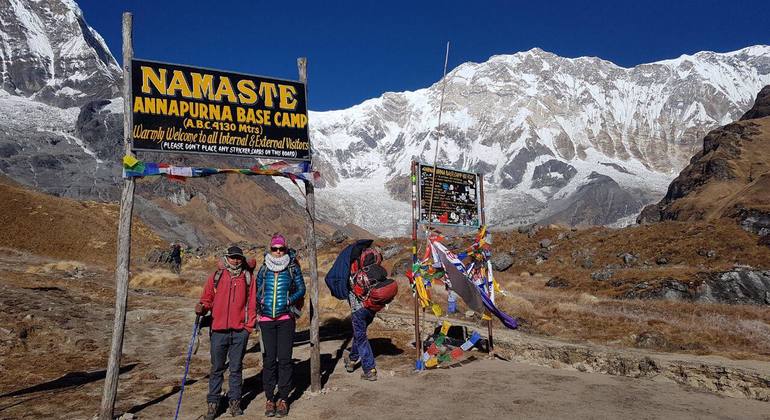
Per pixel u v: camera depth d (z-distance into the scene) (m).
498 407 6.29
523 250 47.88
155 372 8.55
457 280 8.98
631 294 29.67
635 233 44.56
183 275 34.69
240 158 7.05
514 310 20.11
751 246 37.09
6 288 15.95
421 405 6.44
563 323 17.58
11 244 44.03
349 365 8.25
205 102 6.85
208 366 8.98
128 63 6.40
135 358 9.73
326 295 19.30
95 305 15.47
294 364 8.87
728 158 167.25
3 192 52.34
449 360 8.83
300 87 7.64
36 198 54.00
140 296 19.23
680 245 39.97
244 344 6.27
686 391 7.12
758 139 174.00
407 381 7.65
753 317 21.94
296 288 6.49
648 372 8.00
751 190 107.38
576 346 9.18
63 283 20.75
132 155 6.30
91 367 8.92
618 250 42.28
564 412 6.09
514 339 10.03
